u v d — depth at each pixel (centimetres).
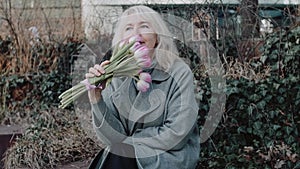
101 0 520
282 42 344
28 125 403
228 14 403
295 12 402
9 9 540
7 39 525
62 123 388
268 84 322
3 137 379
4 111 468
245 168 303
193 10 397
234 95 320
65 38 530
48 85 480
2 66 514
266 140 315
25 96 489
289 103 321
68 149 345
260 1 439
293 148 309
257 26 401
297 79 322
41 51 520
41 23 560
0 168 362
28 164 332
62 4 580
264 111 318
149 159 199
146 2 418
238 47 387
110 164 207
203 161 312
